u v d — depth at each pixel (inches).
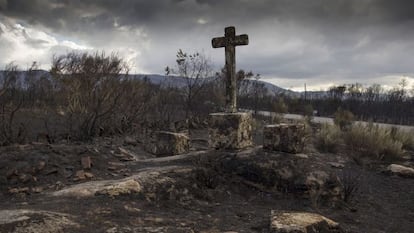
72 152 302.7
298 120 670.5
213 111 807.1
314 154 372.8
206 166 281.6
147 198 222.8
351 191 257.8
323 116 1549.0
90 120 508.4
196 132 625.6
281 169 270.1
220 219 206.7
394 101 2191.2
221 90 842.2
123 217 188.5
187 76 800.9
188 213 212.2
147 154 402.0
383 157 376.8
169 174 257.8
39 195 225.1
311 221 186.7
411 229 215.6
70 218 177.2
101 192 219.9
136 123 607.5
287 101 1441.9
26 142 395.9
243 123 314.7
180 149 371.2
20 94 569.3
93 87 498.0
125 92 544.4
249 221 206.5
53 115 585.6
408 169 324.5
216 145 315.6
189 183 251.6
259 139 517.7
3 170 253.6
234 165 283.3
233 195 257.0
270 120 795.4
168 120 653.9
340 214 233.9
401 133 486.9
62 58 534.9
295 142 291.4
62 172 267.7
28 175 249.4
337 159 364.8
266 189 265.3
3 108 451.5
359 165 351.6
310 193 251.0
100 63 502.3
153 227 176.7
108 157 317.1
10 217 168.2
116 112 561.0
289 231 174.9
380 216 236.2
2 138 396.5
